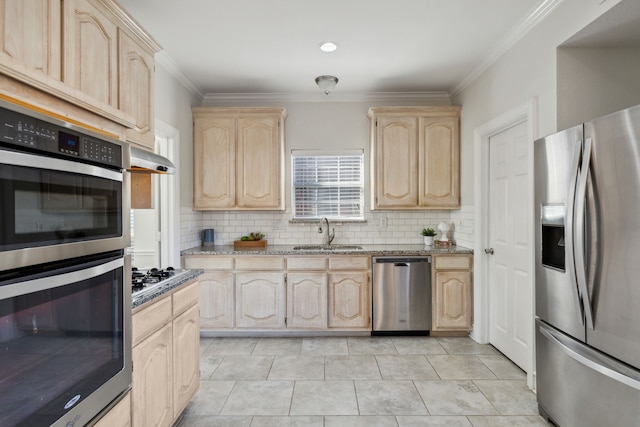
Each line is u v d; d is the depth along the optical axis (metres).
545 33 2.32
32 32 1.25
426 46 2.91
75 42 1.49
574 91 2.20
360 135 4.12
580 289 1.69
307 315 3.50
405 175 3.76
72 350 1.07
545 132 2.32
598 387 1.63
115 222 1.28
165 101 3.13
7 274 0.86
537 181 2.09
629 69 2.21
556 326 1.94
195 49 2.94
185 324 2.06
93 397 1.16
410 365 2.88
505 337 3.04
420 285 3.48
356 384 2.56
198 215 3.96
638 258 1.43
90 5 1.60
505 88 2.84
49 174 0.96
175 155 3.30
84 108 1.34
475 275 3.40
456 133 3.75
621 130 1.49
